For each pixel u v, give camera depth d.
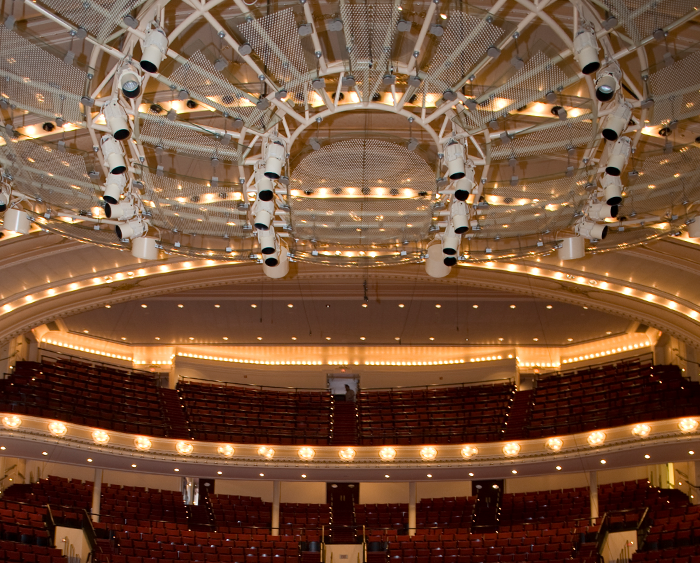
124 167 10.38
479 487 25.75
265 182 10.90
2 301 19.09
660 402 22.45
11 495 21.33
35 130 11.35
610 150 10.78
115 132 9.78
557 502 22.77
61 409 22.22
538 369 27.95
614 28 9.24
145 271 18.88
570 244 12.70
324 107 11.22
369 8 8.55
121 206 11.84
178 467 22.12
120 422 22.17
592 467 21.50
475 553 18.94
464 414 25.56
